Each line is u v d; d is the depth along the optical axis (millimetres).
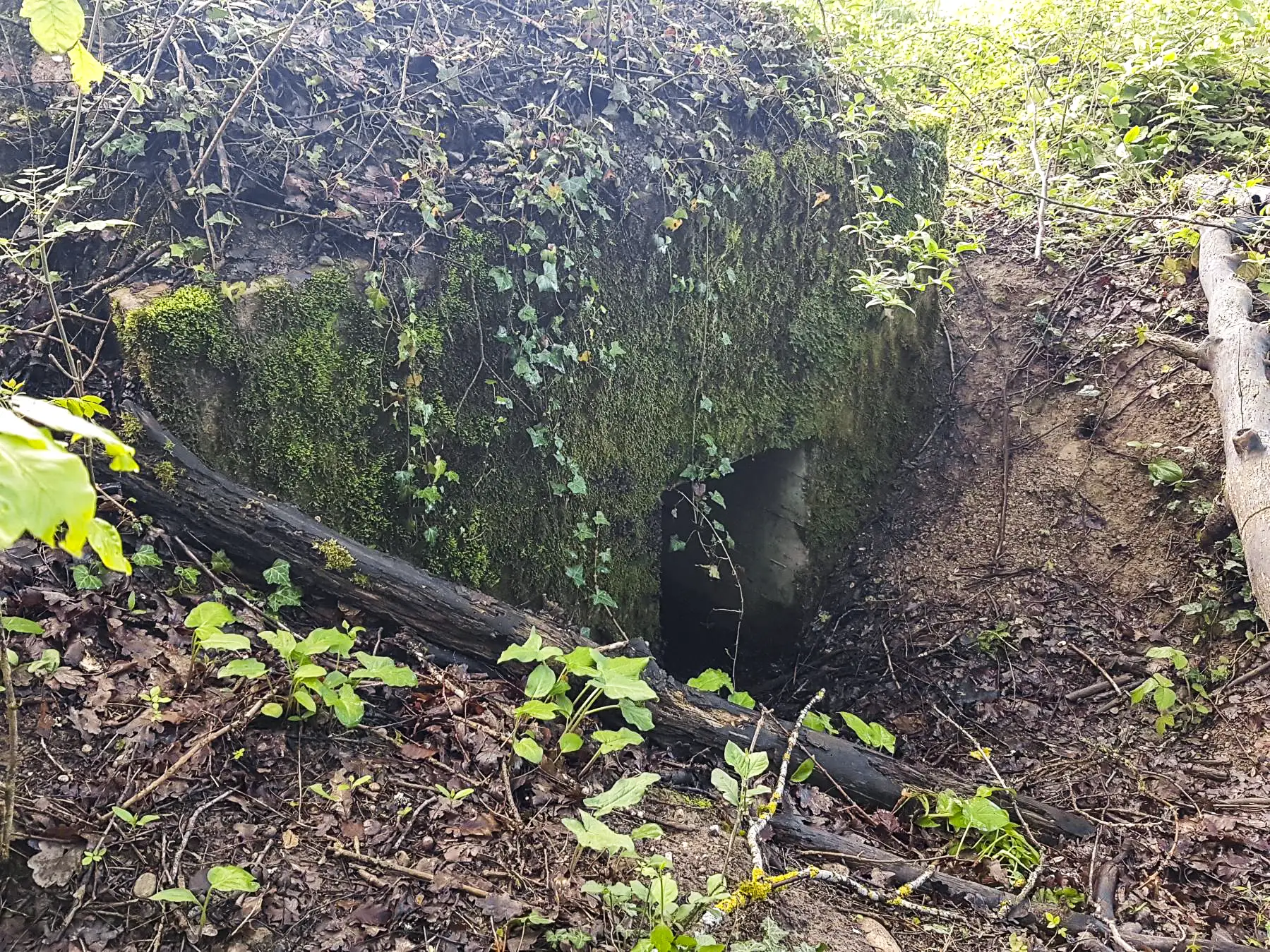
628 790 2465
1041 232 5871
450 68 4148
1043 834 3404
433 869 2316
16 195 2900
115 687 2531
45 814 2141
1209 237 5219
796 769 3295
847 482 5652
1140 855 3266
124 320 3131
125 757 2350
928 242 4633
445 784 2621
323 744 2648
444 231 3764
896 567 5465
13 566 2729
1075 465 5262
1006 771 4039
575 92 4355
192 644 2766
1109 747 3975
